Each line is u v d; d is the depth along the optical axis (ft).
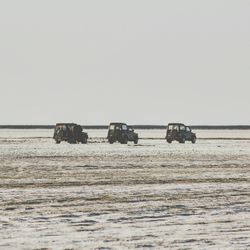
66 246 104.78
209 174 281.54
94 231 120.26
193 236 114.93
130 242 108.68
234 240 110.73
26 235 115.34
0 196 183.93
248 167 333.62
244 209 155.43
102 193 194.08
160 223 131.13
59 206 159.94
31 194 190.29
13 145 643.86
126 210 152.35
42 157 411.95
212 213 147.64
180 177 262.67
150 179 250.78
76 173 280.72
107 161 373.40
